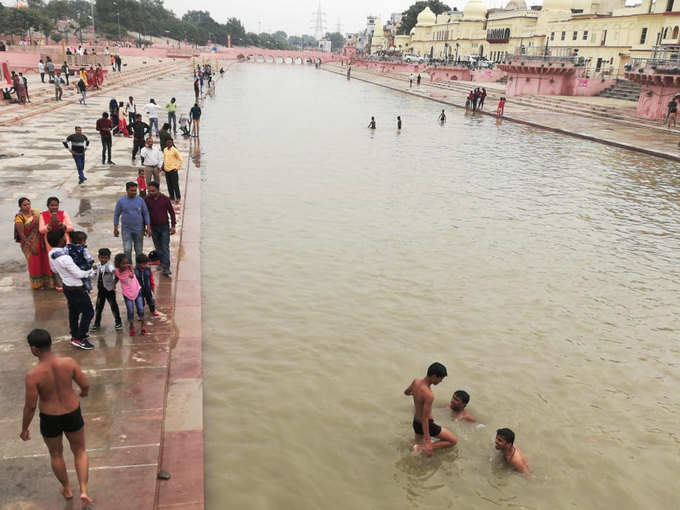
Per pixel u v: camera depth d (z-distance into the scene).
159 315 8.14
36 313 7.75
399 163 22.03
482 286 10.80
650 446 6.57
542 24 65.56
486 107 45.41
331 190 17.30
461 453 6.24
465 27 88.69
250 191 16.69
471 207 16.20
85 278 6.71
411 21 125.25
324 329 8.85
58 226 8.17
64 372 4.40
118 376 6.52
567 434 6.68
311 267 11.29
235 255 11.71
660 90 35.38
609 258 12.60
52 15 145.00
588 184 19.73
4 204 12.28
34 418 5.68
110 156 16.73
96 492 4.81
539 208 16.39
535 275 11.45
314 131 29.34
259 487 5.61
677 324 9.67
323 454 6.13
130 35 155.00
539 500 5.66
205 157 21.08
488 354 8.39
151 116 22.73
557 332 9.17
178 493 5.18
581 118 38.66
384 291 10.36
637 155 25.64
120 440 5.48
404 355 8.22
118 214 8.77
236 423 6.53
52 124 23.34
